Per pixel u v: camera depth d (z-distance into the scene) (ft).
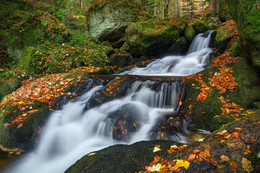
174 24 30.48
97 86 18.01
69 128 12.57
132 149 8.30
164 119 12.51
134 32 31.42
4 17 32.22
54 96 15.96
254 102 11.18
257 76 12.05
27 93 16.15
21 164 9.56
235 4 12.35
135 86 17.03
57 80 19.22
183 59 27.71
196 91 13.66
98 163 7.47
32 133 11.26
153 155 7.64
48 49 27.89
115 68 29.50
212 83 13.50
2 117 12.30
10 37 28.37
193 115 12.44
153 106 15.78
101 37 39.73
